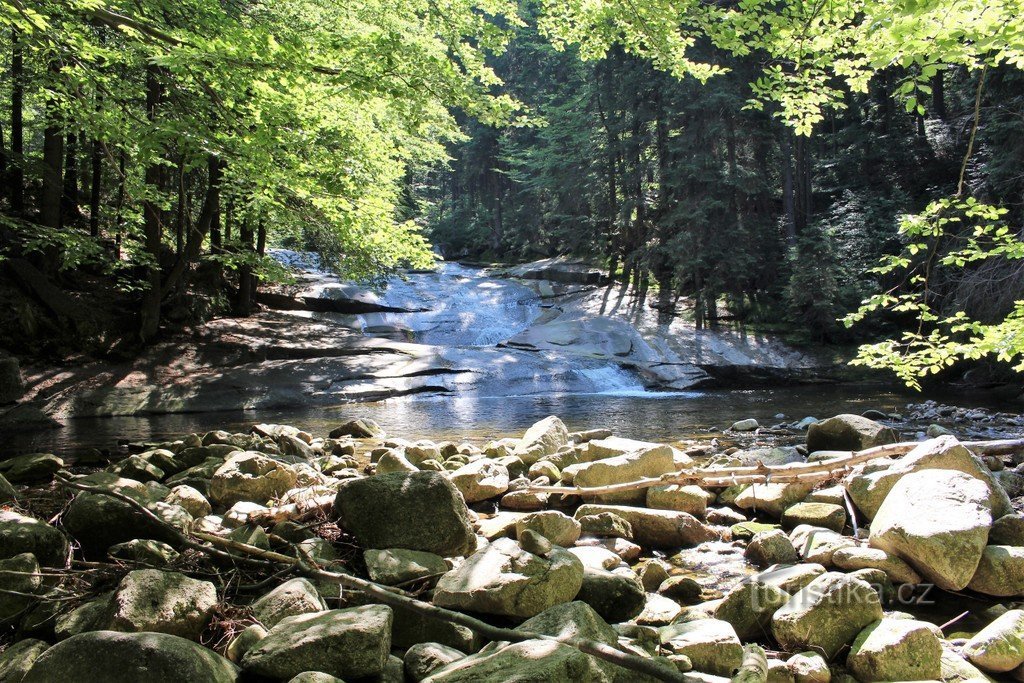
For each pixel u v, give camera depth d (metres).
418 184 45.34
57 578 3.87
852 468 6.21
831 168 27.73
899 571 4.35
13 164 17.38
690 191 25.55
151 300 17.83
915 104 4.35
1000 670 3.42
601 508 5.63
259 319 21.19
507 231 40.97
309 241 21.14
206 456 7.39
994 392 16.97
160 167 16.33
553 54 36.19
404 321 23.88
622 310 25.23
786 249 24.89
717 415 13.61
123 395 15.38
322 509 4.98
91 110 8.23
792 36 5.01
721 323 24.09
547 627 3.42
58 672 2.74
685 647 3.48
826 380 20.56
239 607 3.67
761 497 5.99
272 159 7.77
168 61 6.67
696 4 6.28
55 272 17.91
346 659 3.11
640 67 26.59
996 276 16.52
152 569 3.54
